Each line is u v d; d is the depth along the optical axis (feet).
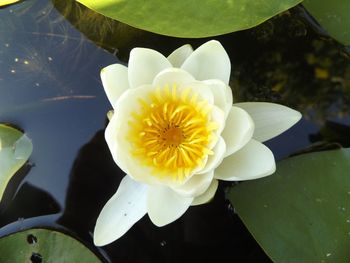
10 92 1.15
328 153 1.03
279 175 1.03
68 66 1.16
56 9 1.17
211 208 1.11
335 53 1.16
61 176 1.13
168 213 0.95
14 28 1.17
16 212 1.11
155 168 0.96
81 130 1.14
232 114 0.95
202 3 1.01
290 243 0.98
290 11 1.16
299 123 1.13
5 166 1.06
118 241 1.10
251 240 1.10
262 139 1.01
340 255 0.97
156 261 1.09
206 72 0.97
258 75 1.17
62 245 1.02
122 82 0.97
